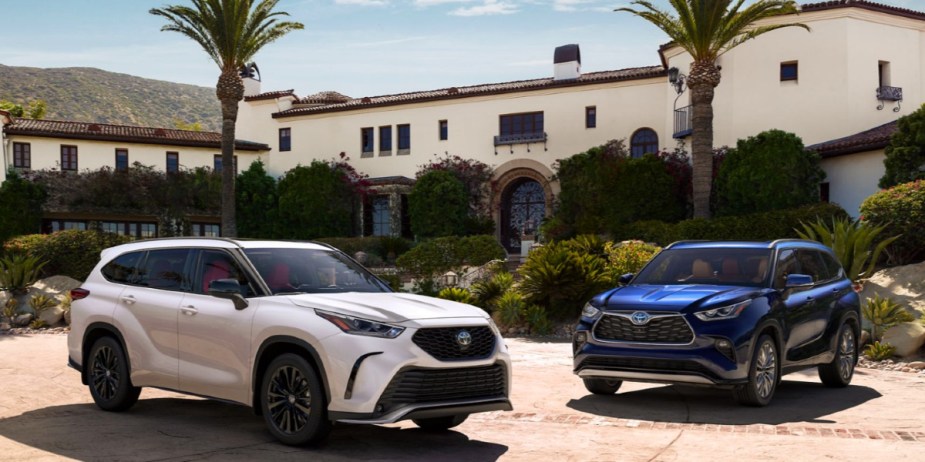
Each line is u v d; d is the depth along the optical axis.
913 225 17.55
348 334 6.38
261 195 39.50
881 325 13.01
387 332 6.37
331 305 6.67
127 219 38.34
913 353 12.52
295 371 6.64
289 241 8.14
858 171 25.86
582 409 8.69
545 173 35.41
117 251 8.68
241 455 6.33
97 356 8.37
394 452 6.56
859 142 25.16
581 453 6.57
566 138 35.09
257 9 30.89
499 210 36.69
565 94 35.22
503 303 17.61
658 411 8.55
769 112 29.42
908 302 14.24
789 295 9.34
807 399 9.34
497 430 7.56
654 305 8.66
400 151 39.00
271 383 6.74
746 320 8.45
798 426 7.62
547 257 17.61
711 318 8.39
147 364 7.78
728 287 9.10
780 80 29.38
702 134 25.91
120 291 8.24
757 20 28.61
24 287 20.11
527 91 35.88
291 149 41.91
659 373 8.48
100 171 36.41
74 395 9.35
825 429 7.46
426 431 7.47
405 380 6.30
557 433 7.41
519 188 37.16
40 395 9.32
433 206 34.84
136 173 37.03
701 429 7.54
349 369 6.27
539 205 36.62
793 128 29.03
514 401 9.20
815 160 26.88
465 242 22.56
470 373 6.64
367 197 38.53
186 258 7.94
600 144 34.38
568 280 17.08
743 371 8.34
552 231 31.03
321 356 6.40
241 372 6.96
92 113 176.38
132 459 6.17
